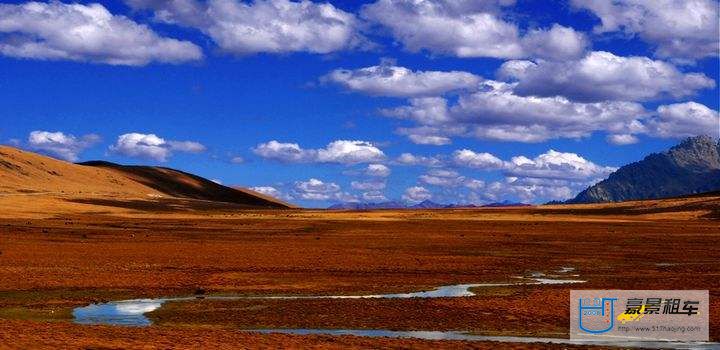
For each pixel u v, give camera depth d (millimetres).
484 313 33781
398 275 48938
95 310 35438
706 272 50875
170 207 193250
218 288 42625
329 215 154000
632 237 89312
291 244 76562
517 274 50062
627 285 43188
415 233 98438
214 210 195500
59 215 140250
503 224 120500
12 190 191750
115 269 51188
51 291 41281
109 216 142250
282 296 40062
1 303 37344
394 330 30438
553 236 91250
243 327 31250
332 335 28062
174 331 28562
